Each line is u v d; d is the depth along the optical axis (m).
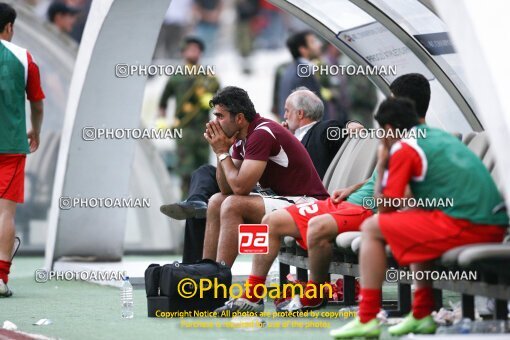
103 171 38.47
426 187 19.36
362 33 33.53
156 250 51.06
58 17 61.69
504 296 18.86
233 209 25.84
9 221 30.56
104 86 36.81
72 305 28.50
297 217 24.58
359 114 56.66
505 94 16.55
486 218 18.95
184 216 30.77
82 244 39.28
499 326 19.42
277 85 58.03
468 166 19.23
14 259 49.28
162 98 55.56
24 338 21.17
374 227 19.39
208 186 31.50
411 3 30.67
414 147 19.33
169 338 20.91
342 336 19.66
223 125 26.28
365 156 28.94
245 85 77.75
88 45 36.47
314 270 24.59
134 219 51.41
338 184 29.34
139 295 31.48
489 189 19.16
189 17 78.38
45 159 51.50
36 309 27.55
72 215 38.94
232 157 27.94
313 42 46.72
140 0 35.22
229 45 78.44
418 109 22.09
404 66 33.00
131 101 37.25
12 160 30.34
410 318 20.16
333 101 56.03
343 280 26.72
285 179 27.09
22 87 30.36
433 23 30.80
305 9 34.25
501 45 16.73
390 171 19.41
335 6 33.31
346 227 24.23
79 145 37.94
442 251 18.98
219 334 21.42
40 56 49.94
